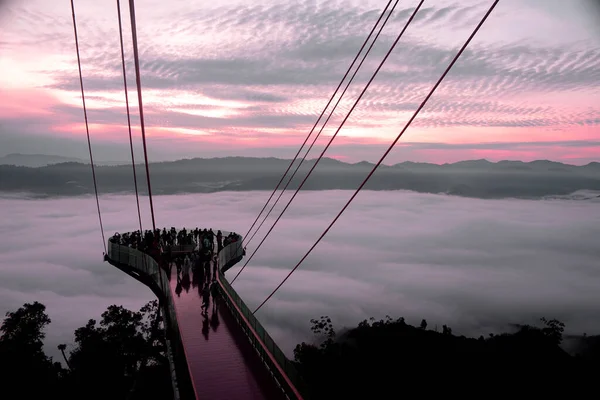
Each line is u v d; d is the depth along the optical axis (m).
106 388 30.55
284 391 12.24
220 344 15.75
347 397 39.16
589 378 44.25
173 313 17.86
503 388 41.66
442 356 45.34
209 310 19.41
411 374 42.59
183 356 14.38
